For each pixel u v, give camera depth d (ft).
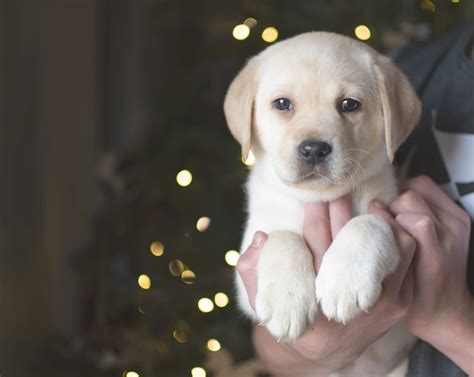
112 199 4.07
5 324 3.98
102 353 3.84
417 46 2.60
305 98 2.24
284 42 2.40
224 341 3.49
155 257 3.72
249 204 2.42
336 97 2.23
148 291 3.70
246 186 2.51
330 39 2.34
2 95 4.00
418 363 2.25
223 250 3.58
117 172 4.00
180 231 3.71
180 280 3.66
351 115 2.25
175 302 3.63
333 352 2.07
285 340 1.98
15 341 4.08
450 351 2.10
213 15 4.26
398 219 2.07
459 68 2.35
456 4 3.26
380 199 2.27
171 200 3.69
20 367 4.00
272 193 2.33
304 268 2.01
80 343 3.94
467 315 2.08
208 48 4.17
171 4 4.54
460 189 2.27
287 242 2.07
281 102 2.27
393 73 2.33
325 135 2.17
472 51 2.42
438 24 3.29
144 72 5.45
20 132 4.20
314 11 3.42
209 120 3.90
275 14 3.55
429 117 2.38
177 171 3.72
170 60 5.10
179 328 3.63
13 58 4.13
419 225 2.04
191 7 4.50
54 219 4.55
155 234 3.76
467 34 2.42
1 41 4.00
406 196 2.18
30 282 4.28
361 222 2.03
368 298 1.92
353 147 2.22
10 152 4.09
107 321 3.98
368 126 2.27
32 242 4.31
